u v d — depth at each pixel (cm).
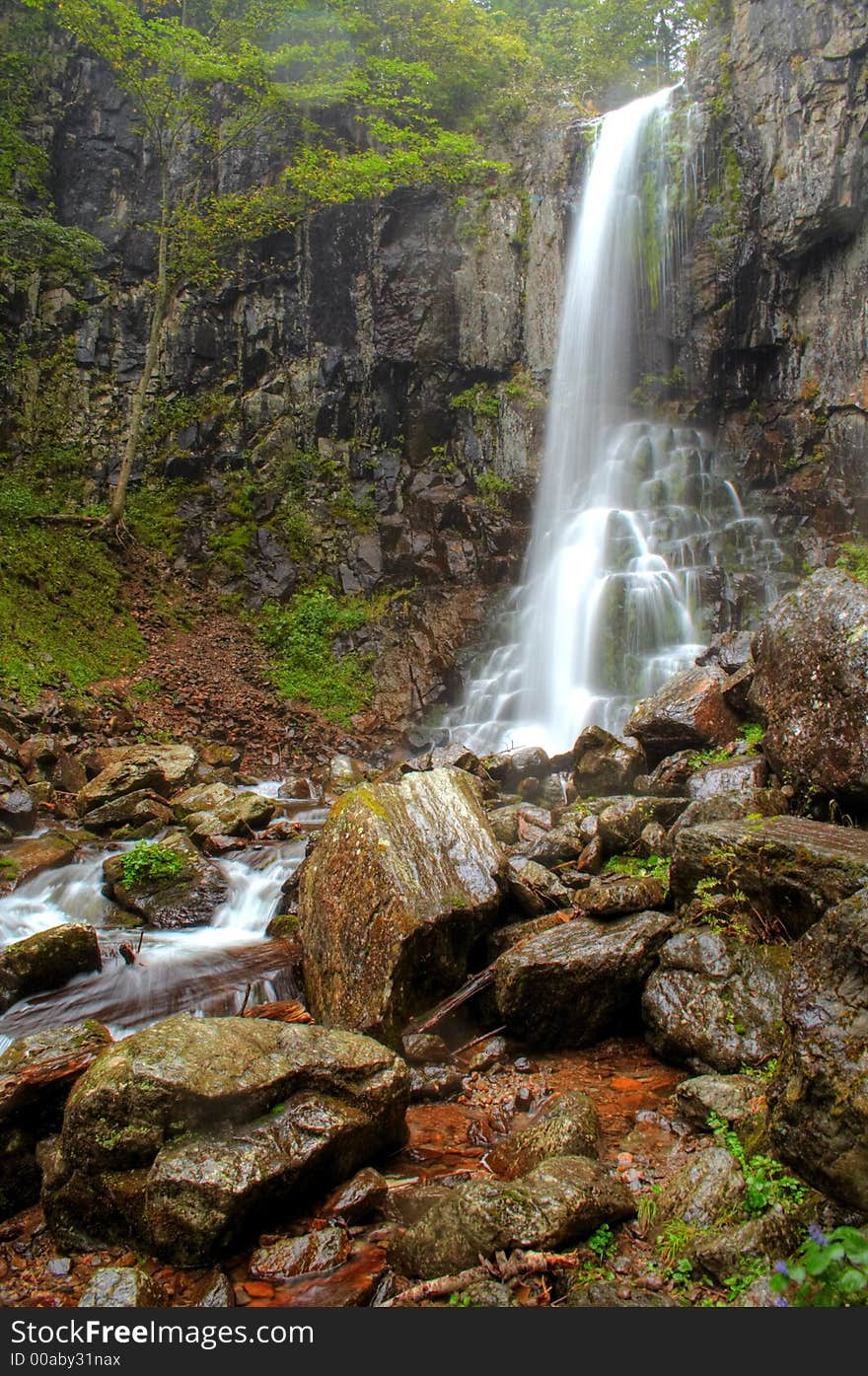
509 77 2302
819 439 1805
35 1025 562
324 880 616
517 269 2094
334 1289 339
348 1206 385
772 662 695
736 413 1908
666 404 1933
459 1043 573
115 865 813
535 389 2044
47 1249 385
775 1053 465
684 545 1700
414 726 1609
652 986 535
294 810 1138
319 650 1741
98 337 1991
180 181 2109
